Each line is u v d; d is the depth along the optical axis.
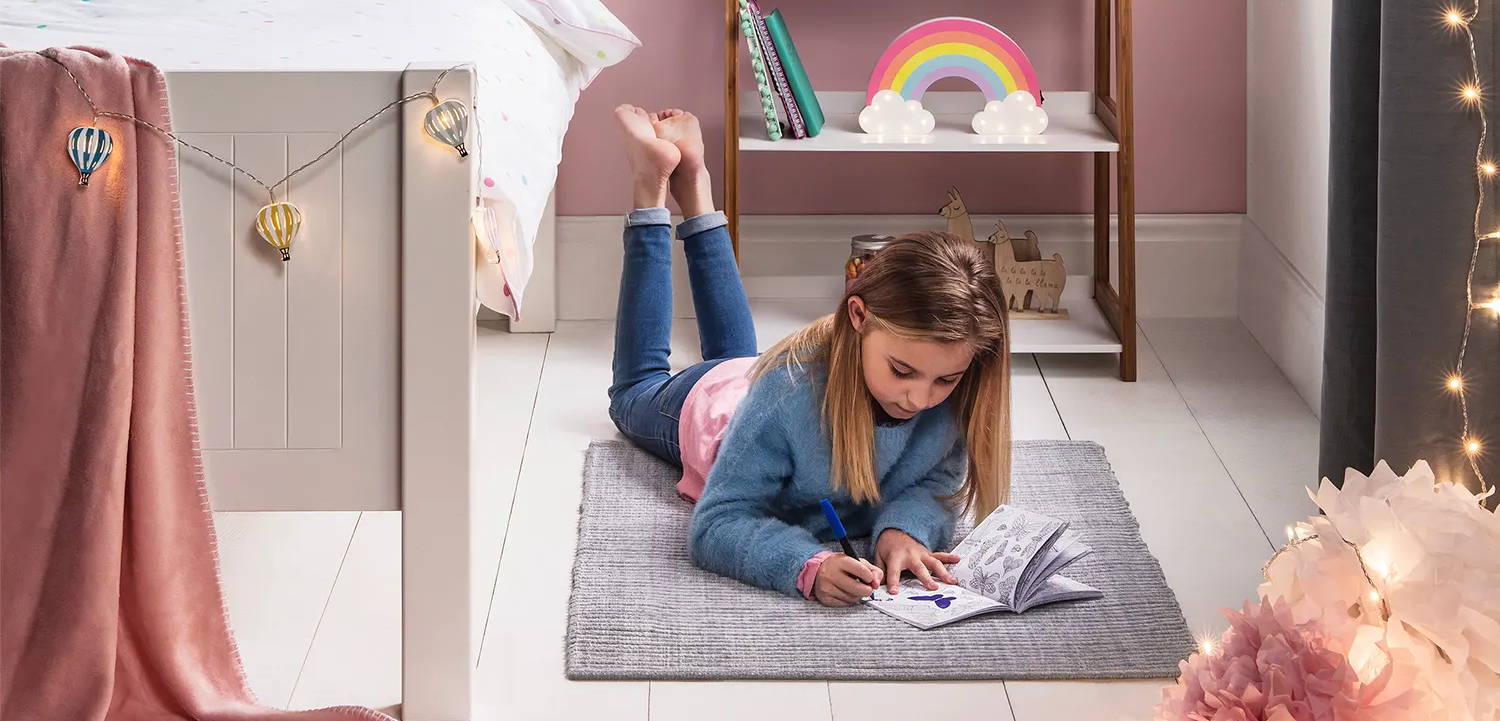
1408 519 1.39
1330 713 1.26
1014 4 2.87
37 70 1.38
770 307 2.88
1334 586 1.39
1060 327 2.73
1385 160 1.57
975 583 1.82
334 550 1.96
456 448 1.51
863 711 1.60
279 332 1.49
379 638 1.75
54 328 1.40
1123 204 2.56
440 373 1.50
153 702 1.51
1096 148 2.58
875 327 1.74
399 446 1.52
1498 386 1.58
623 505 2.09
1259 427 2.41
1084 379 2.62
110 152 1.39
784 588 1.83
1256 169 2.86
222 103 1.44
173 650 1.49
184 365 1.46
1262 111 2.80
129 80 1.40
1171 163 2.94
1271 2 2.73
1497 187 1.53
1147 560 1.92
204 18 2.10
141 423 1.44
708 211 2.42
